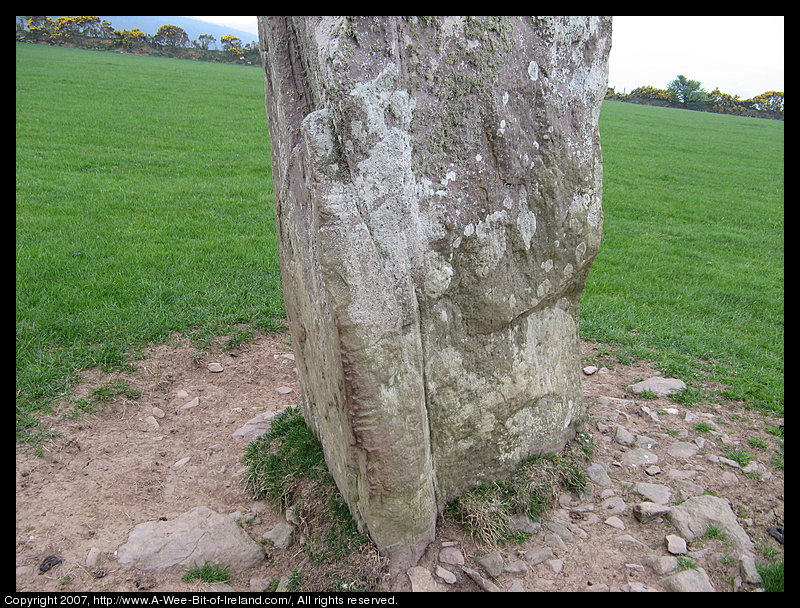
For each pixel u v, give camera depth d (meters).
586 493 3.13
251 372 4.43
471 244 2.64
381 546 2.62
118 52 35.06
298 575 2.66
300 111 2.60
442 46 2.44
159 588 2.60
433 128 2.46
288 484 3.10
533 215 2.86
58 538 2.82
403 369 2.43
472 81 2.53
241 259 6.43
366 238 2.30
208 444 3.63
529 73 2.72
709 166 16.12
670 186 13.30
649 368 4.64
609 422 3.79
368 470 2.48
